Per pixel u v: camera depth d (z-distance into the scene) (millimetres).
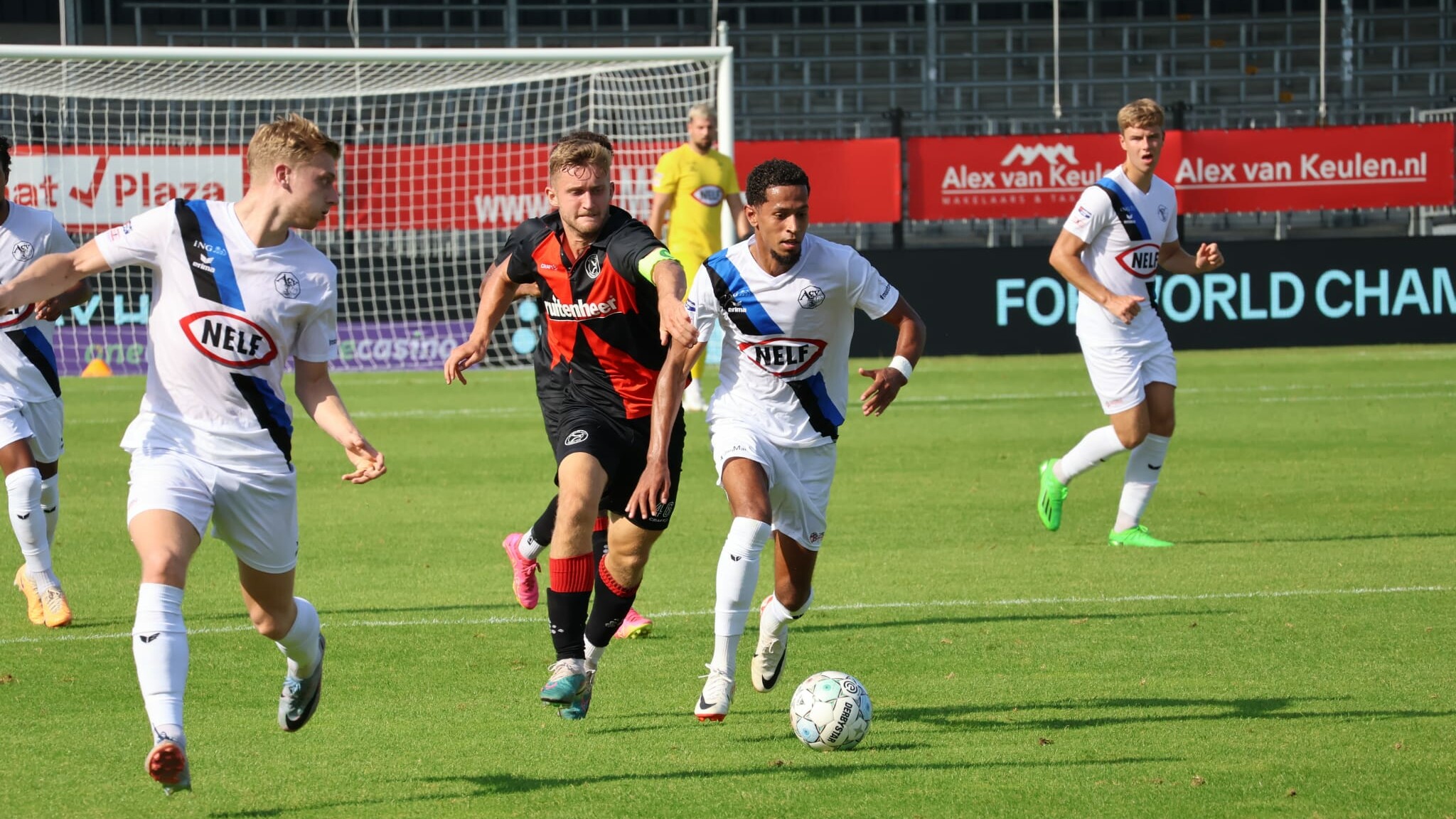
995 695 14344
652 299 13820
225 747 12680
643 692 14664
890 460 32875
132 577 20781
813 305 13906
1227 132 57688
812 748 12547
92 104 49281
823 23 84688
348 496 28469
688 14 84125
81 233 44781
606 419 13891
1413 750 12359
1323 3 63219
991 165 56656
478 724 13461
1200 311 58125
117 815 10914
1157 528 24641
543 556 22297
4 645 16641
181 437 11234
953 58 75562
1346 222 69750
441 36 78000
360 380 53281
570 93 62281
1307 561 21422
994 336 57375
